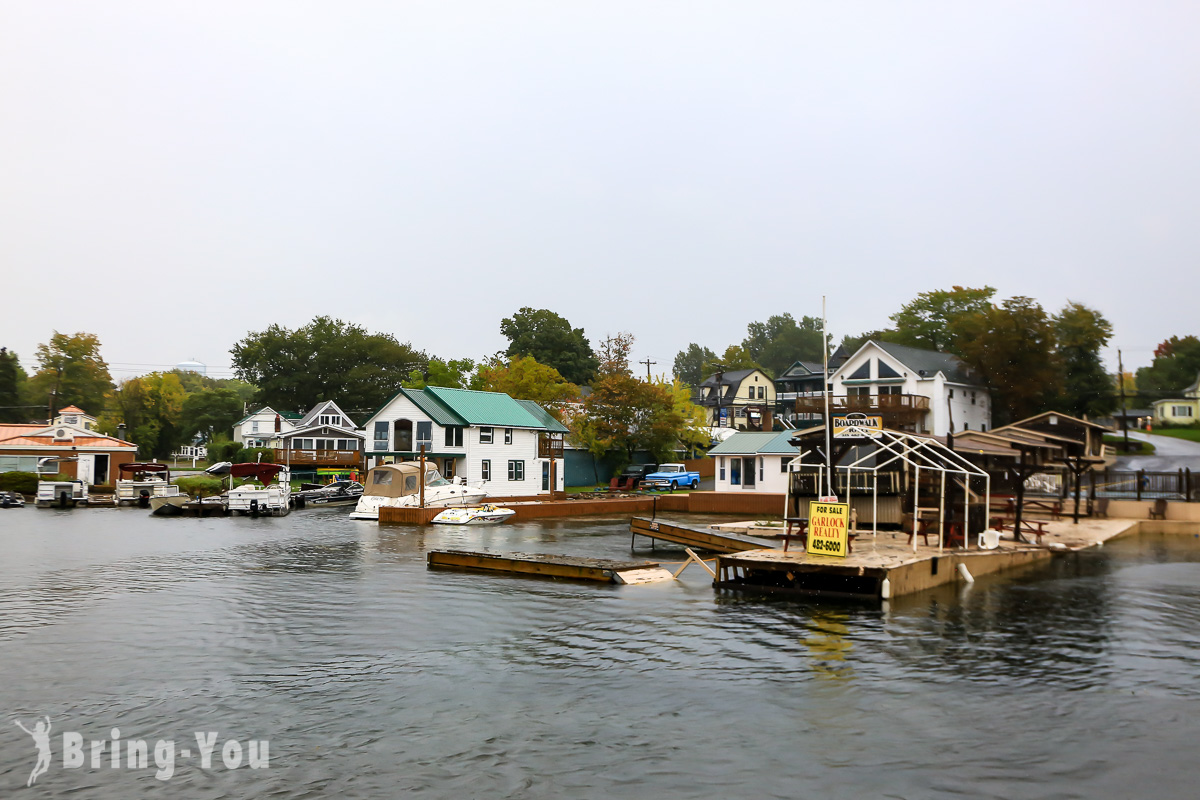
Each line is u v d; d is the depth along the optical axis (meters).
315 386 111.12
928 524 28.86
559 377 83.69
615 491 69.56
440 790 10.49
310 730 12.48
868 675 15.08
